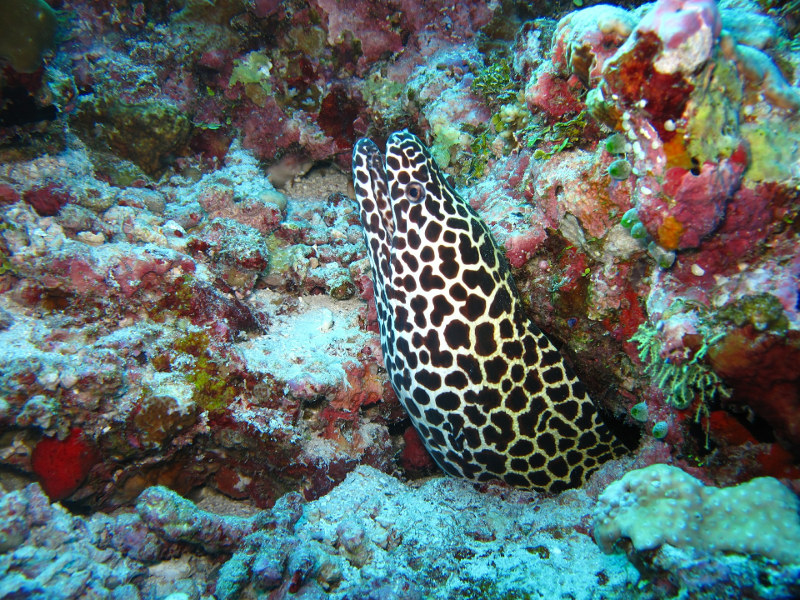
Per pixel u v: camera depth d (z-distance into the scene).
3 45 0.44
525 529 0.41
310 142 0.63
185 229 0.53
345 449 0.48
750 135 0.31
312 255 0.56
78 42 0.55
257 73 0.60
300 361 0.47
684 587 0.29
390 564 0.38
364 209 0.48
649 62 0.30
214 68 0.59
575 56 0.37
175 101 0.59
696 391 0.35
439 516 0.43
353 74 0.60
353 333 0.52
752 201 0.31
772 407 0.31
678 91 0.29
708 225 0.31
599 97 0.33
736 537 0.29
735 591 0.28
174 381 0.42
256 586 0.35
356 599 0.35
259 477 0.45
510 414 0.44
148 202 0.53
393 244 0.45
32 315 0.41
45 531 0.35
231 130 0.63
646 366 0.39
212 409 0.42
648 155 0.32
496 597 0.35
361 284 0.53
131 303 0.43
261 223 0.55
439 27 0.59
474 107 0.54
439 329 0.43
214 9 0.57
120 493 0.42
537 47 0.47
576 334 0.44
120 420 0.39
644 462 0.39
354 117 0.62
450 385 0.44
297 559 0.36
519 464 0.45
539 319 0.47
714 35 0.29
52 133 0.51
